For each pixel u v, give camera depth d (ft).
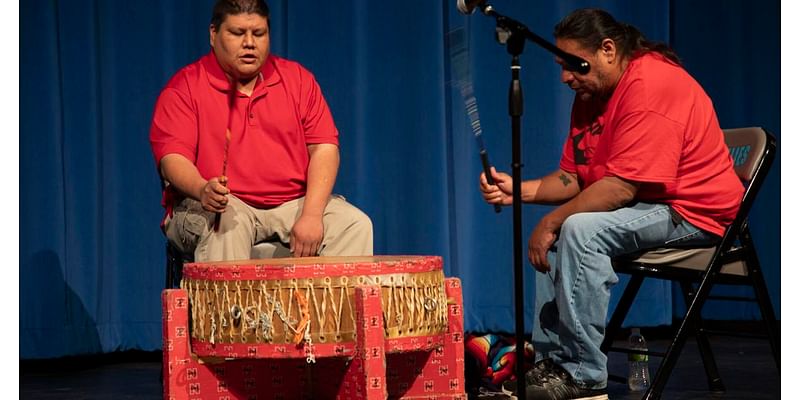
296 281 11.97
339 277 12.05
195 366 12.89
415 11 21.16
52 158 19.35
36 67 19.34
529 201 16.08
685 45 23.04
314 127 16.21
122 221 20.01
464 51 12.09
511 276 21.88
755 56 23.02
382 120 21.21
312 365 13.64
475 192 21.75
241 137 15.84
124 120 19.98
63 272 19.51
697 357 19.56
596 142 15.24
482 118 21.66
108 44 19.90
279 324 11.98
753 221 23.11
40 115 19.34
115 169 19.92
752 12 22.98
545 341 14.85
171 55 20.11
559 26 14.76
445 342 13.64
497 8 21.71
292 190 16.08
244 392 13.32
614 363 19.34
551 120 21.71
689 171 14.48
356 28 20.88
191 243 15.14
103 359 20.42
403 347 12.37
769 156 14.30
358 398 12.50
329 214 15.70
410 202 21.21
